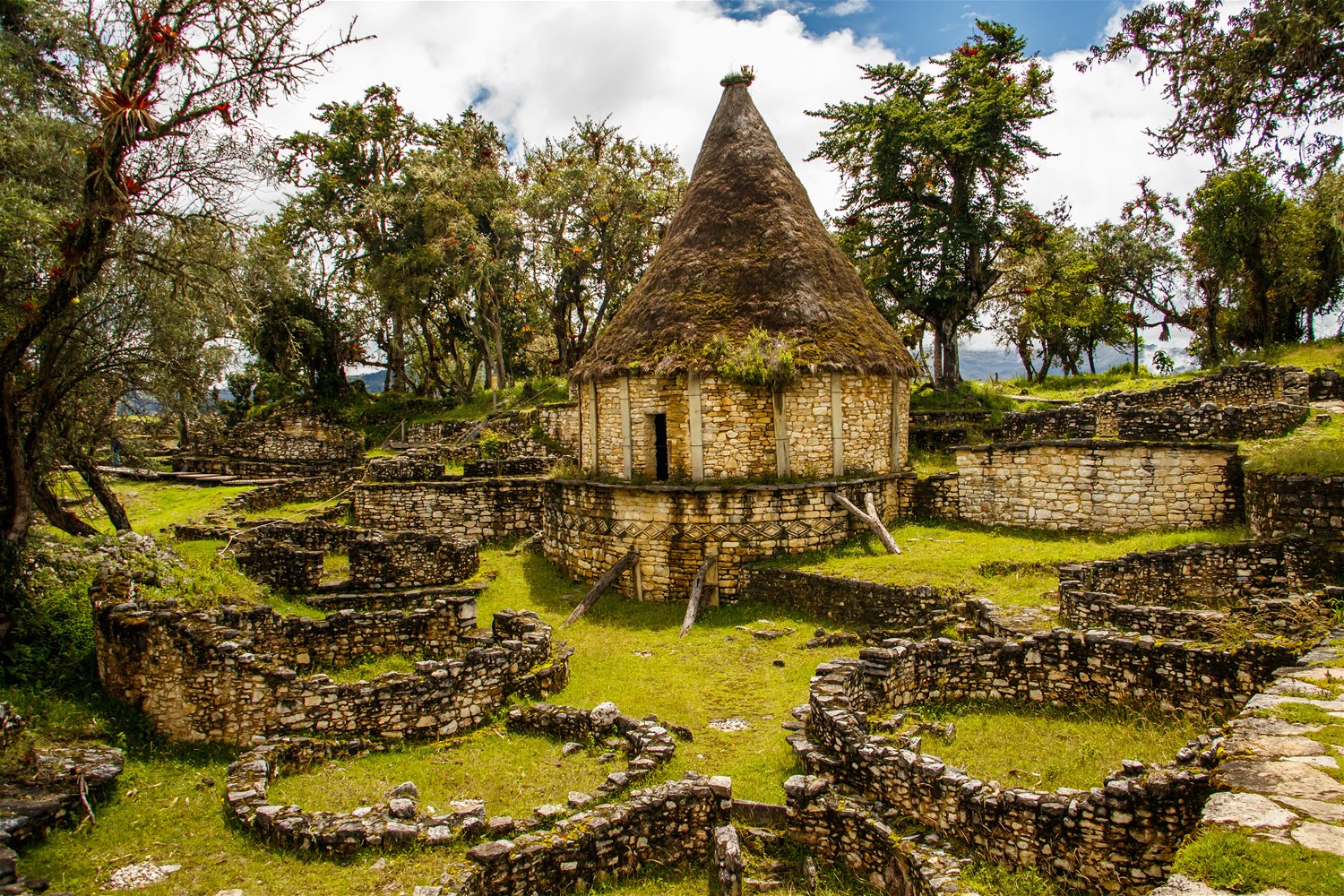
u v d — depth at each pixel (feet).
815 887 24.27
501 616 43.91
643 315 66.44
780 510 58.80
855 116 111.24
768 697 38.68
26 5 45.34
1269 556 42.93
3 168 42.55
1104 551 51.34
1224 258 112.98
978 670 34.73
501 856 23.31
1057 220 117.50
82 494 84.69
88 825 26.20
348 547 63.72
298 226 133.39
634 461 64.85
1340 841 14.75
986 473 63.82
